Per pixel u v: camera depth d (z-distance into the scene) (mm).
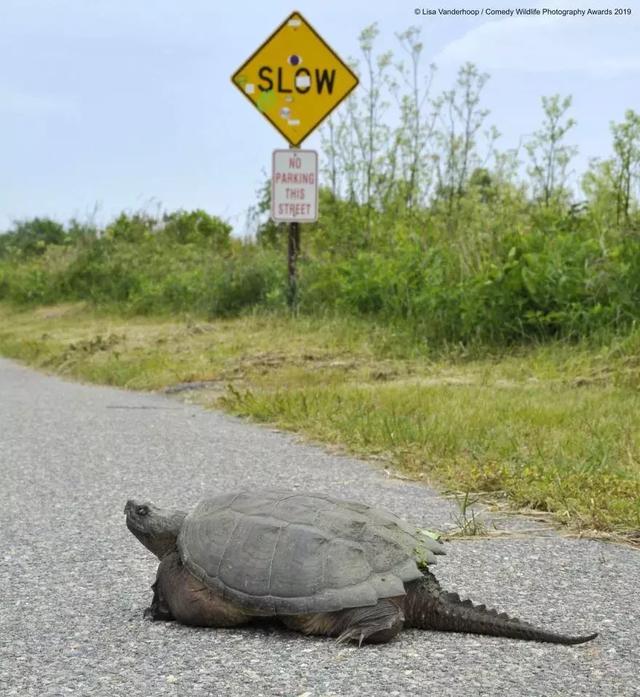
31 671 3805
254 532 4203
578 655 3877
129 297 14703
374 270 11711
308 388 9461
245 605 4070
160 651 4000
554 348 10047
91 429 8914
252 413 9164
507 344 10406
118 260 15906
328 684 3611
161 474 7523
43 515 6320
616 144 11719
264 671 3754
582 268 10414
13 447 8508
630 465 7043
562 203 12367
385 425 8383
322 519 4211
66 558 5363
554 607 4488
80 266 16328
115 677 3734
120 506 6551
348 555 4066
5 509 6488
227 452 8312
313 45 11984
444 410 8672
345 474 7410
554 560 5254
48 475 7551
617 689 3555
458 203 12805
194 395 9898
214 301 12945
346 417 8680
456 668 3738
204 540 4285
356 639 3979
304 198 12125
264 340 11250
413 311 11195
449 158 13492
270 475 7418
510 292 10445
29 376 11438
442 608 4113
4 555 5422
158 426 8953
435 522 6027
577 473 6746
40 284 16625
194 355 11078
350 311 11703
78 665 3861
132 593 4785
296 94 12031
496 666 3756
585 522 5914
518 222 11680
